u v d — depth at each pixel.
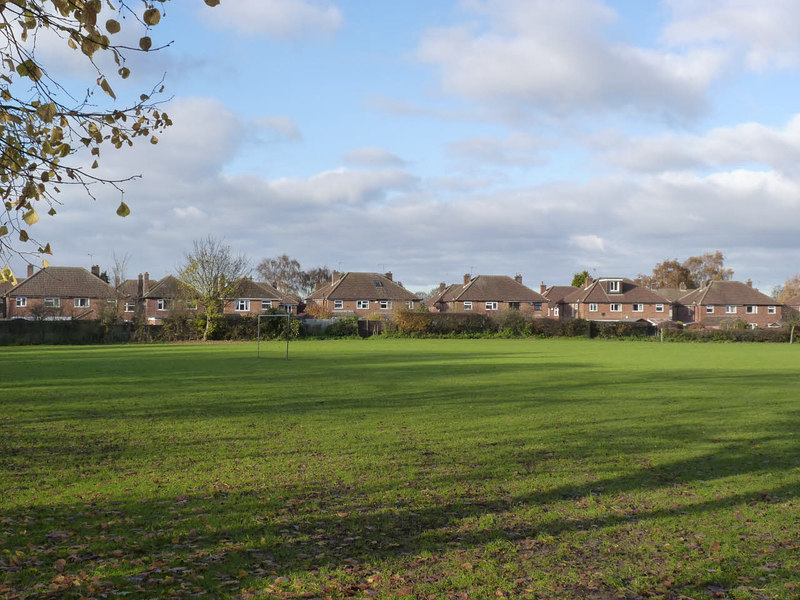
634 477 9.45
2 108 5.45
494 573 5.95
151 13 5.05
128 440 12.02
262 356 36.75
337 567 6.06
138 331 56.38
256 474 9.49
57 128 5.64
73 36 5.12
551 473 9.63
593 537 6.93
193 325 58.19
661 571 6.02
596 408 16.41
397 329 65.25
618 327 65.88
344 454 10.84
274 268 129.38
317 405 16.75
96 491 8.56
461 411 15.77
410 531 7.07
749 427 13.70
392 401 17.59
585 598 5.48
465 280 95.75
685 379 24.31
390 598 5.43
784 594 5.53
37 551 6.31
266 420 14.31
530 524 7.32
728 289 96.56
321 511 7.73
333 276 93.00
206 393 19.17
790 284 119.56
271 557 6.29
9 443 11.72
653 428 13.51
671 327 67.31
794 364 32.72
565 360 34.75
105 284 77.00
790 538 6.91
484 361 33.56
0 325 51.53
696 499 8.34
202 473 9.55
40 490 8.61
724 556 6.39
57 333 53.19
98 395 18.58
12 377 23.83
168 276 78.00
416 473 9.58
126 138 5.96
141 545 6.54
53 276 75.62
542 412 15.68
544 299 90.00
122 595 5.39
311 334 62.72
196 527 7.14
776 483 9.15
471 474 9.53
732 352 44.38
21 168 5.51
